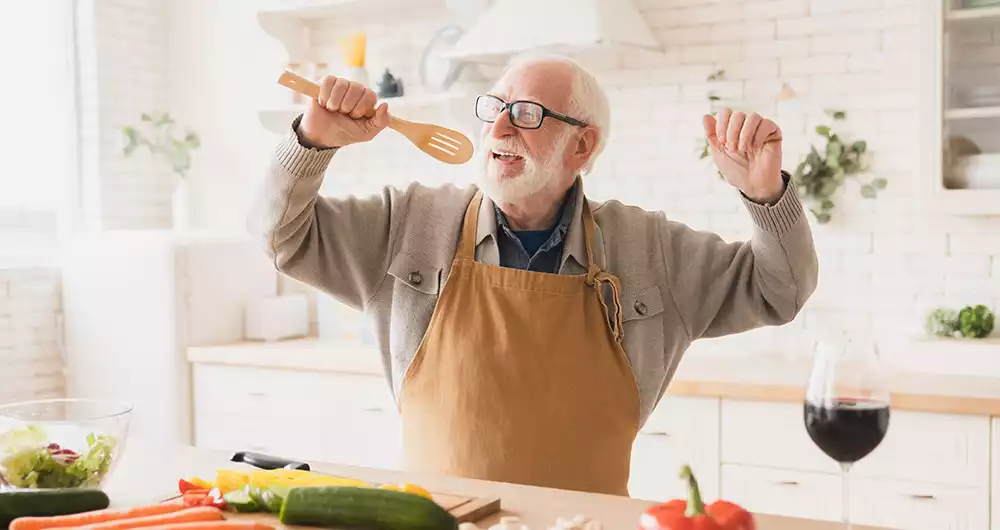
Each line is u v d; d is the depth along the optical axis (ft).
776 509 9.77
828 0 11.17
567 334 6.68
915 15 10.78
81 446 4.96
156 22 14.76
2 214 13.53
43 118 14.01
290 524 4.47
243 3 14.33
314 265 6.98
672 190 11.96
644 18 12.01
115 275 13.20
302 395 12.16
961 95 9.87
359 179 13.82
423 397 6.69
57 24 14.10
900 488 9.34
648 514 3.93
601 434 6.63
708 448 10.03
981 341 10.16
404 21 13.44
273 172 6.31
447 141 6.05
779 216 6.53
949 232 10.78
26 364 13.42
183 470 5.65
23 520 4.24
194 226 14.80
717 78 11.66
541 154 6.77
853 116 11.12
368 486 4.80
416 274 6.90
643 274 7.07
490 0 12.38
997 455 8.93
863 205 11.12
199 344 13.03
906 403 9.21
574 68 7.14
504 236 7.07
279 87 14.02
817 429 4.50
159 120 14.40
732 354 11.70
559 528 4.33
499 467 6.46
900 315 11.02
